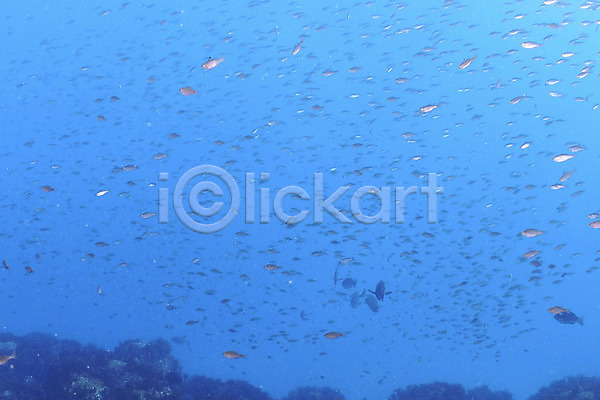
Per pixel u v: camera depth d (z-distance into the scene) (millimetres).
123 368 13008
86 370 12297
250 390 15500
